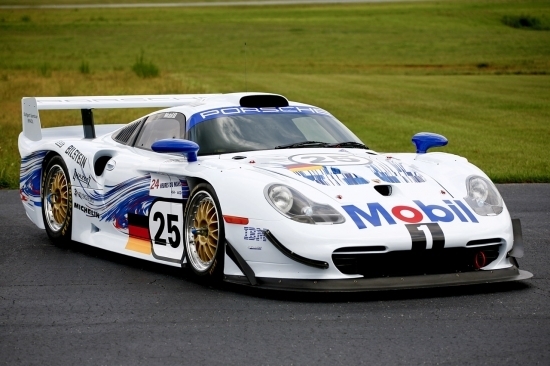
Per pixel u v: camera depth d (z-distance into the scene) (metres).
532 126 47.88
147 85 64.38
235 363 9.46
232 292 12.98
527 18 170.75
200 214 13.77
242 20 182.12
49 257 16.38
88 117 19.70
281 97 16.67
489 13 189.50
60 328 11.08
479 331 10.62
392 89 69.06
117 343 10.34
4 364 9.57
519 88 69.94
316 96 62.94
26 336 10.71
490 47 120.50
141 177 15.41
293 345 10.11
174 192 14.47
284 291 12.91
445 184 13.77
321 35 144.88
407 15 190.62
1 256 16.50
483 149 37.56
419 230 12.28
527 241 17.44
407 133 44.31
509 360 9.44
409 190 13.28
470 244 12.62
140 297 12.80
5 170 29.11
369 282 12.14
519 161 33.31
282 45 128.12
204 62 100.50
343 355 9.68
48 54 109.38
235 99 16.47
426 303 12.09
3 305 12.41
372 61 104.25
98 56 106.81
